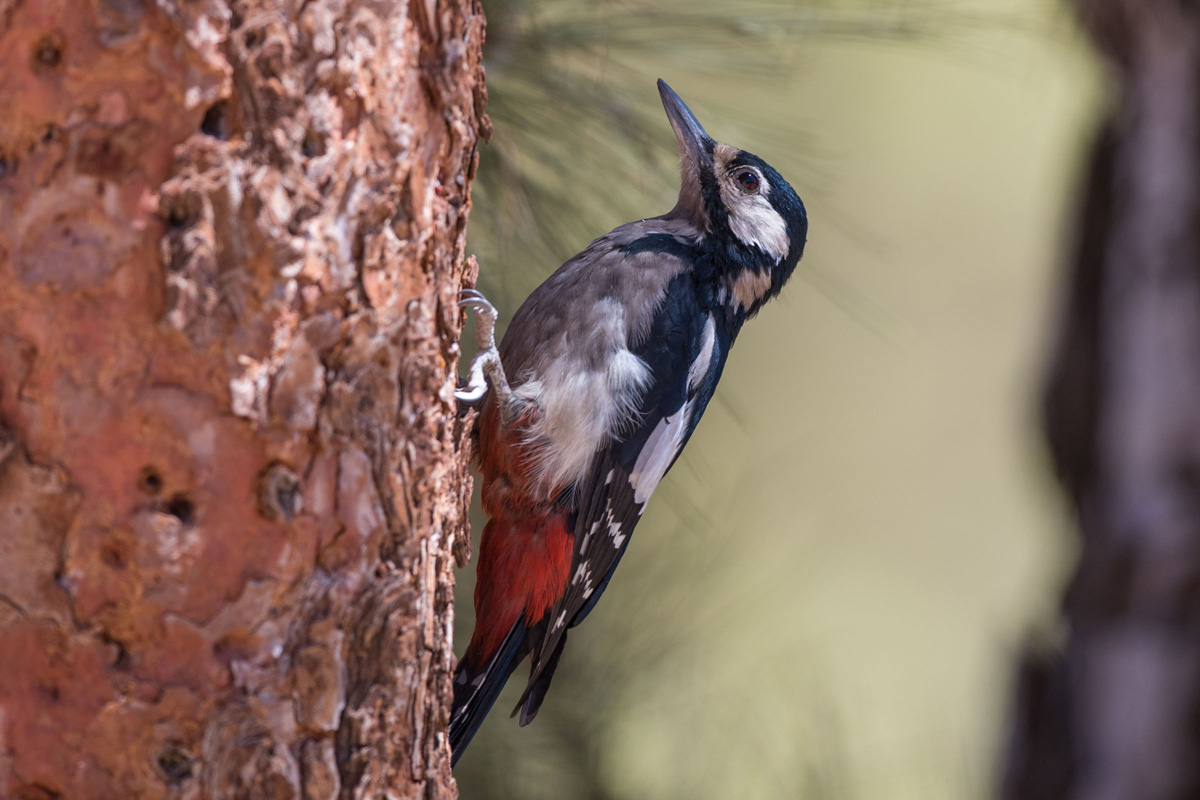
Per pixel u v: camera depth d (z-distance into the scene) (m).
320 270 3.85
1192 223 8.67
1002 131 15.98
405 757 4.31
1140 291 8.83
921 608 15.07
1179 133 8.65
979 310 16.80
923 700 10.22
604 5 6.31
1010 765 9.37
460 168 4.59
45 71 3.49
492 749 7.11
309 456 3.94
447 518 4.68
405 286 4.20
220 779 3.82
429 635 4.46
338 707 4.06
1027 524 16.33
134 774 3.78
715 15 6.32
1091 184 9.20
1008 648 10.34
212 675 3.81
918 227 16.44
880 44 6.64
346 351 3.98
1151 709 8.62
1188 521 8.52
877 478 16.53
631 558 7.55
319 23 3.80
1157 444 8.71
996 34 7.89
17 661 3.69
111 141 3.54
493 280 6.73
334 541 4.03
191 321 3.62
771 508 8.06
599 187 6.71
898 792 6.77
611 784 7.12
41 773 3.75
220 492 3.76
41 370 3.57
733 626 7.38
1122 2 8.49
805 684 7.15
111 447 3.63
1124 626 8.76
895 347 16.55
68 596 3.66
